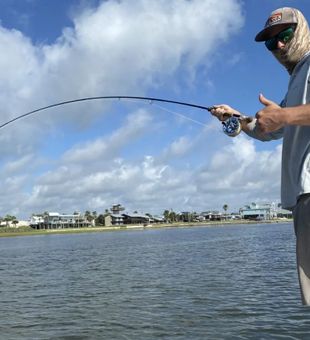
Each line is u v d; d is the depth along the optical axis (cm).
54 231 18512
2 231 19188
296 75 294
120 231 17950
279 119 263
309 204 283
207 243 5491
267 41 299
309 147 283
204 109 376
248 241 5472
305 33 293
